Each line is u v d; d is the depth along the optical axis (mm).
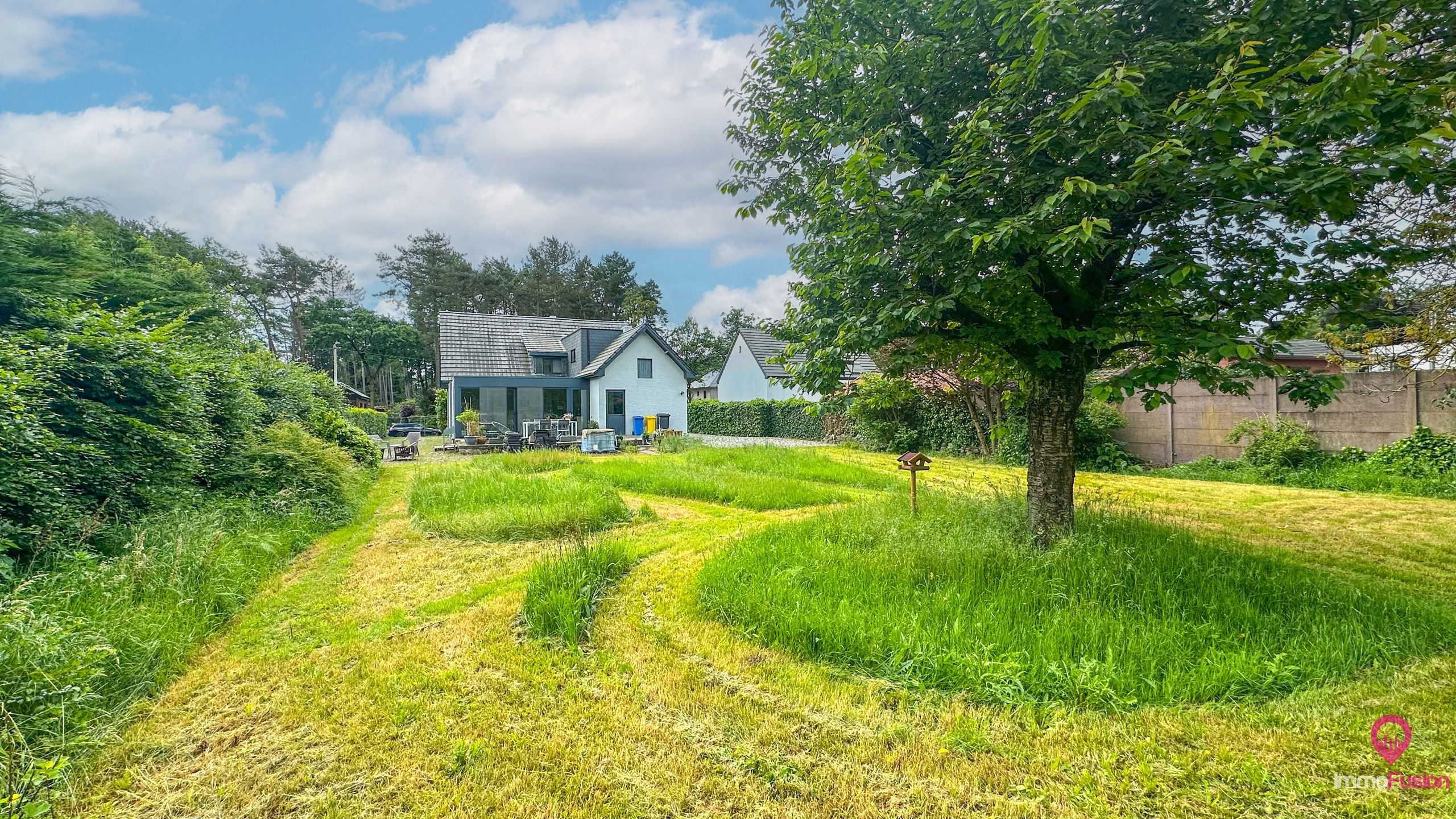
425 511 7137
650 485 9430
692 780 2201
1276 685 2590
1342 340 8492
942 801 2041
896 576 3994
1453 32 3031
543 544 5844
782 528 5613
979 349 5098
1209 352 3146
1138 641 2906
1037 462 4840
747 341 31281
